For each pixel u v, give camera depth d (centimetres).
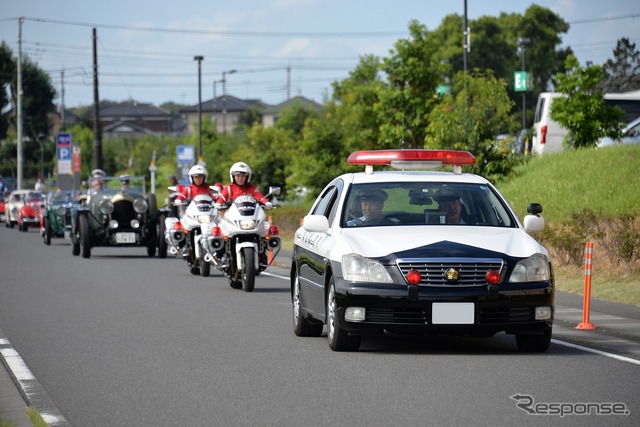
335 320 2614
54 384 2317
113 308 3809
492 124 6869
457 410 1947
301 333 3023
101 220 6750
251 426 1852
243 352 2722
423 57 8588
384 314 2547
